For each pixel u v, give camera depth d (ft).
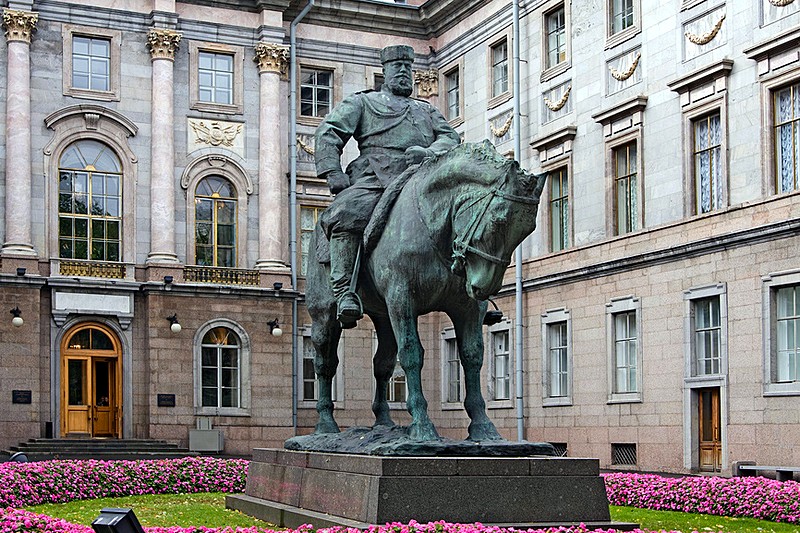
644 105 104.94
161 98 131.54
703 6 98.37
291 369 134.72
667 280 100.17
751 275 90.63
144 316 129.70
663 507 55.77
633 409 103.76
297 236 138.41
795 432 85.51
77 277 125.90
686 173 99.19
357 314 39.58
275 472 43.50
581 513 35.60
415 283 36.94
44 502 58.95
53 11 128.77
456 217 34.60
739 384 91.09
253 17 137.80
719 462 94.12
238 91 136.56
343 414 137.90
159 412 127.85
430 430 36.63
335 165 41.65
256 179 136.56
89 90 129.70
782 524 49.80
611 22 111.65
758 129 91.61
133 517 24.61
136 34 132.46
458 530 31.73
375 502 33.91
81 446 120.88
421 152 40.34
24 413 121.70
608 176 109.81
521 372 119.96
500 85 131.75
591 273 109.91
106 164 130.41
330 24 141.49
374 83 143.13
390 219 38.22
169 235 130.72
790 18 89.35
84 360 127.34
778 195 88.53
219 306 132.05
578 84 115.85
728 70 94.63
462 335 38.78
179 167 133.18
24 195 124.47
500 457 35.76
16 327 122.52
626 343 106.52
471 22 136.46
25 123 125.29
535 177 32.58
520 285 120.16
